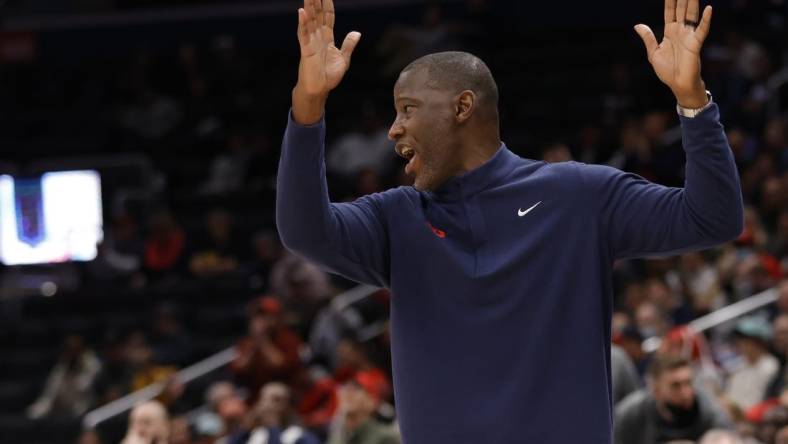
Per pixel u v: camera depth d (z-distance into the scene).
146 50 46.88
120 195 38.50
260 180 40.38
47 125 44.12
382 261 6.92
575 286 6.67
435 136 6.79
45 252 38.50
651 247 6.71
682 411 16.41
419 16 46.84
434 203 6.92
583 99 41.62
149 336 32.69
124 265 36.56
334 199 36.56
